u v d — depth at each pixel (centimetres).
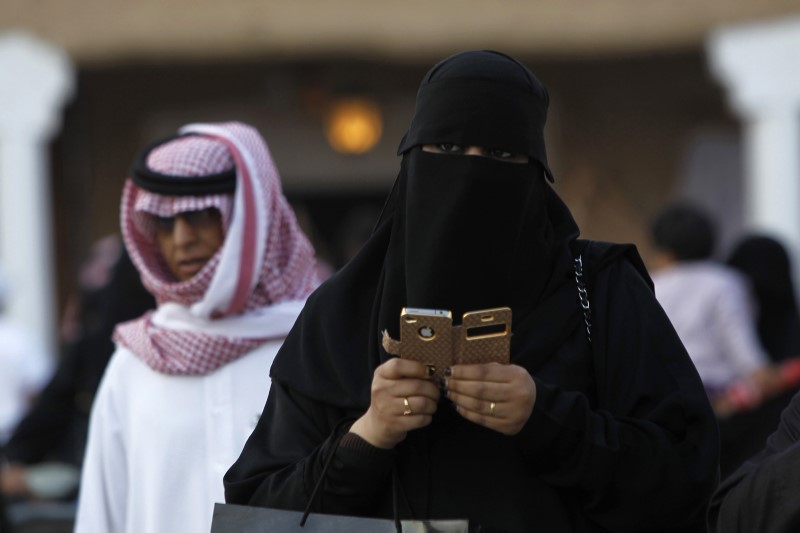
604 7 2761
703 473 820
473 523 795
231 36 2798
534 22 2769
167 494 1092
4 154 2898
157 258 1203
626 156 3459
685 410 832
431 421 827
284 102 3522
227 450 1092
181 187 1121
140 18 2817
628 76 3394
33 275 2966
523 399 763
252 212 1127
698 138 3516
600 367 839
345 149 3494
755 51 2709
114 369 1152
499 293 819
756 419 1803
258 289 1144
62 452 1808
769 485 765
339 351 845
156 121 3547
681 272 2039
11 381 2400
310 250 1198
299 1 2786
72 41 2841
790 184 2739
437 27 2786
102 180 3553
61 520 1841
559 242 855
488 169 798
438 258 802
